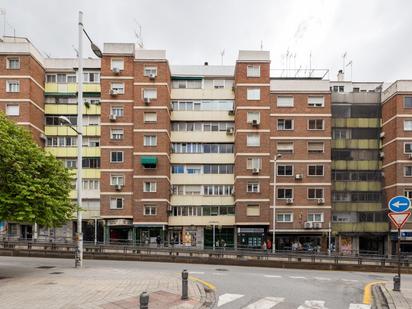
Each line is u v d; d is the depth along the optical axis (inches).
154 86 1656.0
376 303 471.5
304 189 1674.5
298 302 466.9
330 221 1658.5
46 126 1755.7
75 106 1779.0
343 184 1754.4
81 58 802.8
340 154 1775.3
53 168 721.0
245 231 1636.3
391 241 1673.2
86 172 1733.5
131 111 1653.5
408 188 1626.5
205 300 463.2
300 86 1718.8
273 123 1707.7
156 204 1615.4
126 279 613.0
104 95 1653.5
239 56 1690.5
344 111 1793.8
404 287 603.2
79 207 767.1
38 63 1702.8
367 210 1737.2
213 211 1736.0
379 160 1772.9
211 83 1806.1
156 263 1003.9
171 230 1713.8
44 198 653.9
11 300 442.3
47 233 1669.5
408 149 1641.2
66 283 563.2
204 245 1710.1
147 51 1672.0
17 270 741.9
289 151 1696.6
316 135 1700.3
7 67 1610.5
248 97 1678.2
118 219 1610.5
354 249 1717.5
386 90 1759.4
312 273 877.8
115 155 1641.2
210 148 1771.7
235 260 1040.8
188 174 1754.4
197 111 1785.2
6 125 682.8
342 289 579.5
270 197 1658.5
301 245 1642.5
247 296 498.0
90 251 1143.6
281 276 751.7
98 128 1756.9
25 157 673.0
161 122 1643.7
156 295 476.1
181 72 1800.0
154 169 1630.2
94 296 465.7
